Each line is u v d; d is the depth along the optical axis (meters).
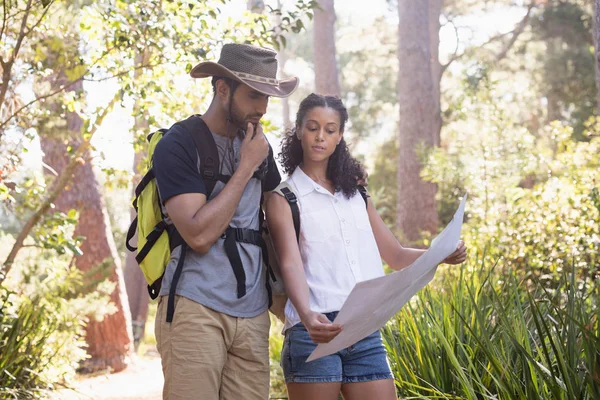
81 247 11.23
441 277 6.91
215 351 2.91
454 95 22.92
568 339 3.36
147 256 2.98
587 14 23.64
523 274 7.07
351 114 29.23
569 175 8.48
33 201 7.11
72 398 7.22
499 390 3.53
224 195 2.86
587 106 22.55
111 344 11.33
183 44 6.46
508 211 8.31
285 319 3.24
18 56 6.64
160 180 2.90
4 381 6.30
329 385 3.08
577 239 6.85
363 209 3.32
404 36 18.09
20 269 7.76
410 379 3.97
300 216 3.18
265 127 6.70
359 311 2.73
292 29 6.84
